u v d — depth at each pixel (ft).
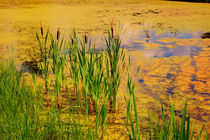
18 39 18.35
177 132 4.51
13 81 7.49
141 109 8.16
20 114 6.19
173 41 17.88
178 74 11.33
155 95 9.23
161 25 24.56
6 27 23.32
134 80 10.67
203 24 25.09
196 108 8.20
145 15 31.76
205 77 10.92
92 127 6.95
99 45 16.11
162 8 39.73
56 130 6.00
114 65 7.57
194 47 16.16
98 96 7.03
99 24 24.67
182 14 32.50
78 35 19.11
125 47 16.19
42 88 9.60
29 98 7.40
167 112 7.91
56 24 24.81
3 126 5.63
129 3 49.65
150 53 14.78
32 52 14.94
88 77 7.39
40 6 43.55
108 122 7.39
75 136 5.81
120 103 8.63
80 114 7.77
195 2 51.19
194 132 6.76
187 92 9.43
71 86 10.04
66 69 11.81
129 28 22.88
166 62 13.09
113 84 7.66
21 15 31.91
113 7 41.96
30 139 5.51
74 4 47.73
